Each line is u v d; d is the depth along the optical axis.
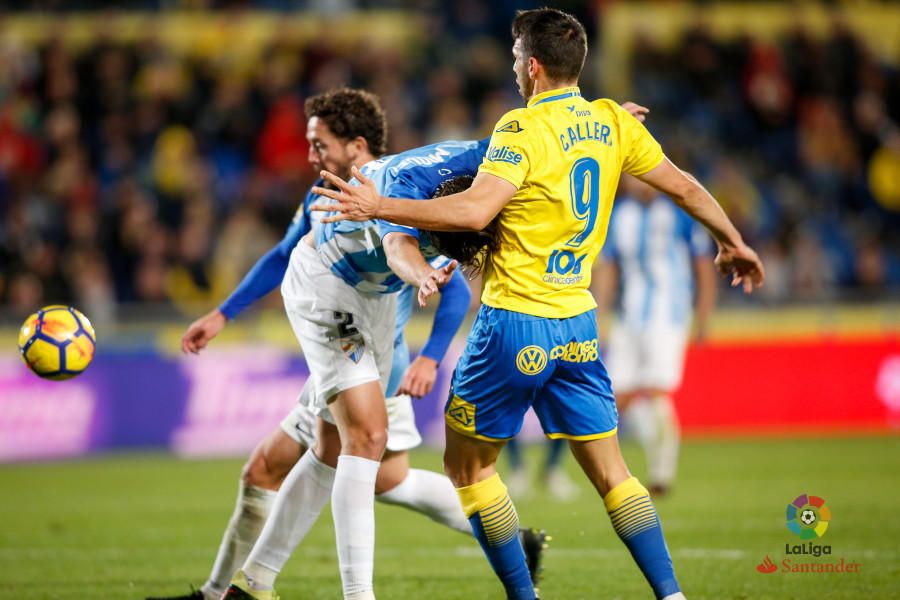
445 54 66.19
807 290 55.00
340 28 66.50
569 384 15.43
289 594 19.53
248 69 64.31
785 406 47.97
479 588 19.86
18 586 20.52
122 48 62.94
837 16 68.06
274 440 17.56
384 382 17.41
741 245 16.73
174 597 18.45
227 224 55.38
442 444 45.56
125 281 51.91
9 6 66.06
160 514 30.30
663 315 32.75
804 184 62.22
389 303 17.08
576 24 15.38
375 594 19.39
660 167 15.95
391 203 14.14
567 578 20.52
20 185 55.56
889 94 65.69
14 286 49.44
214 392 45.94
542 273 15.02
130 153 57.78
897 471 35.88
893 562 21.23
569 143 14.90
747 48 65.25
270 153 58.25
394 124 59.38
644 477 37.03
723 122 63.69
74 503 32.78
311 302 16.64
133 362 45.72
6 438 43.84
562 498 32.75
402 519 29.16
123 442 45.22
